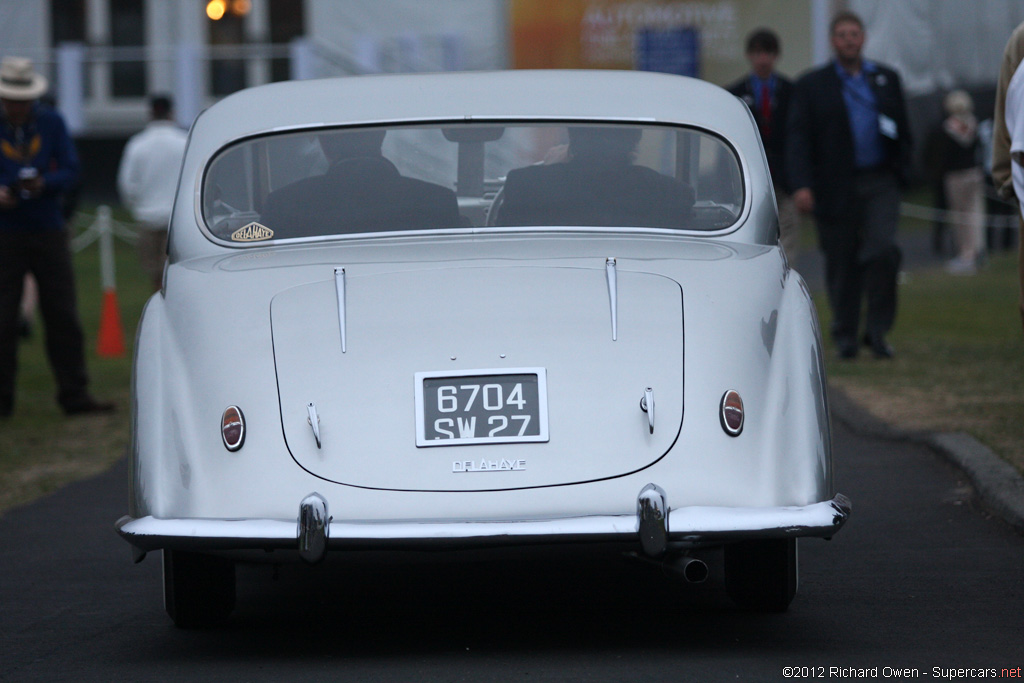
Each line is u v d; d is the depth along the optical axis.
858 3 56.47
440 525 8.70
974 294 36.81
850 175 23.66
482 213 11.38
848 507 9.38
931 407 19.12
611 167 11.55
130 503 9.62
